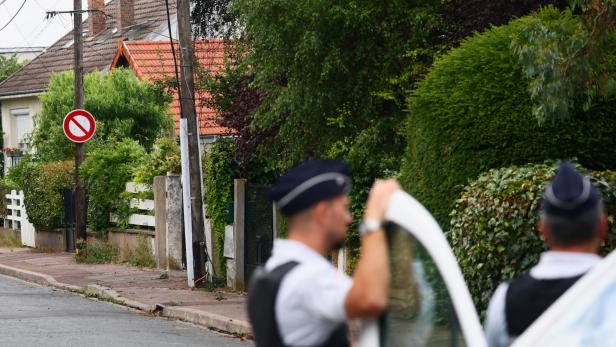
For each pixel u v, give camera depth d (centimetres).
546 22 1911
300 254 686
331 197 688
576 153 1852
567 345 635
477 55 1923
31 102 7262
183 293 3234
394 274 680
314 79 2744
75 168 4616
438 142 1973
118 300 3167
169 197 3891
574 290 658
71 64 7331
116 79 5666
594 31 1716
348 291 654
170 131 5850
